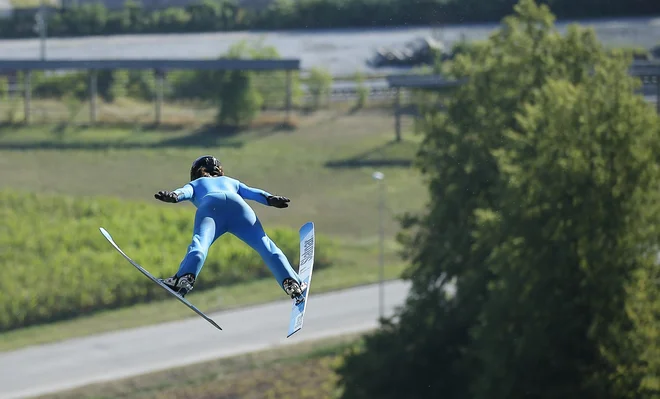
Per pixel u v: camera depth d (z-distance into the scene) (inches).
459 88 6358.3
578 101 5147.6
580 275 4963.1
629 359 4778.5
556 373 4926.2
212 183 2076.8
